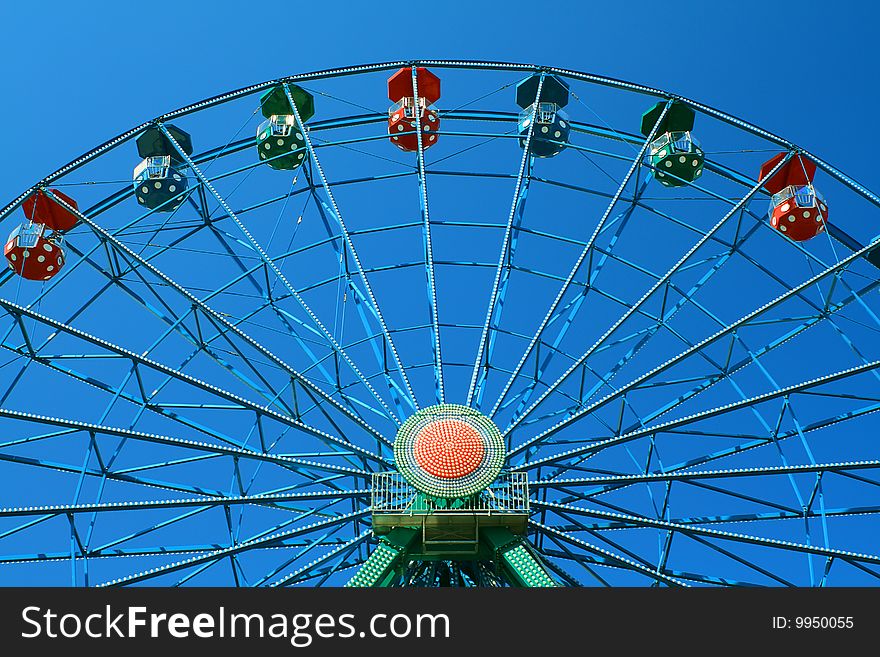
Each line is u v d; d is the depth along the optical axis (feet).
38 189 110.52
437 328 101.71
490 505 93.76
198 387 99.81
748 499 103.71
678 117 119.75
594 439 105.60
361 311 107.96
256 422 100.63
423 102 121.49
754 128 113.80
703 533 94.99
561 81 119.55
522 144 120.06
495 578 98.53
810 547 93.91
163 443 99.35
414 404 98.48
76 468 100.83
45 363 104.22
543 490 100.63
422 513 92.17
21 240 111.45
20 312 100.17
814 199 113.70
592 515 96.07
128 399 104.22
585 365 102.53
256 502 96.37
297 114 115.44
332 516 104.63
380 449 102.17
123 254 106.52
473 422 95.71
